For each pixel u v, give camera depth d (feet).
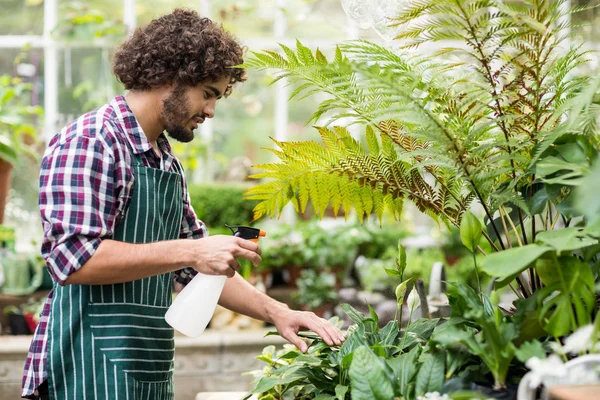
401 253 5.06
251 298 5.73
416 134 4.52
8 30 16.67
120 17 17.20
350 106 4.88
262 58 4.77
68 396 5.21
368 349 4.01
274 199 5.43
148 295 5.41
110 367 5.20
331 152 5.06
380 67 4.72
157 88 5.45
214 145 17.79
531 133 4.50
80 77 16.83
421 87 4.39
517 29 4.30
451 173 4.95
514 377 3.89
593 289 3.72
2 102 14.39
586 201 3.43
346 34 17.63
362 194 5.40
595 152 4.17
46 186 5.00
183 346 12.23
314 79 4.78
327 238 14.38
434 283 6.84
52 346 5.24
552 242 3.67
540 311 3.82
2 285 13.88
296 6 17.63
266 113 17.90
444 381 3.89
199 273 5.24
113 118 5.36
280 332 5.48
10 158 13.07
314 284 13.78
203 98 5.51
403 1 5.01
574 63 4.76
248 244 5.01
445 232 15.62
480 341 3.90
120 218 5.29
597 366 3.36
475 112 4.53
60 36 16.63
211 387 12.29
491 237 4.88
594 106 4.32
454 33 4.32
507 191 4.35
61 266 4.89
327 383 4.74
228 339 12.39
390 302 9.99
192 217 6.29
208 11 17.46
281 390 5.31
